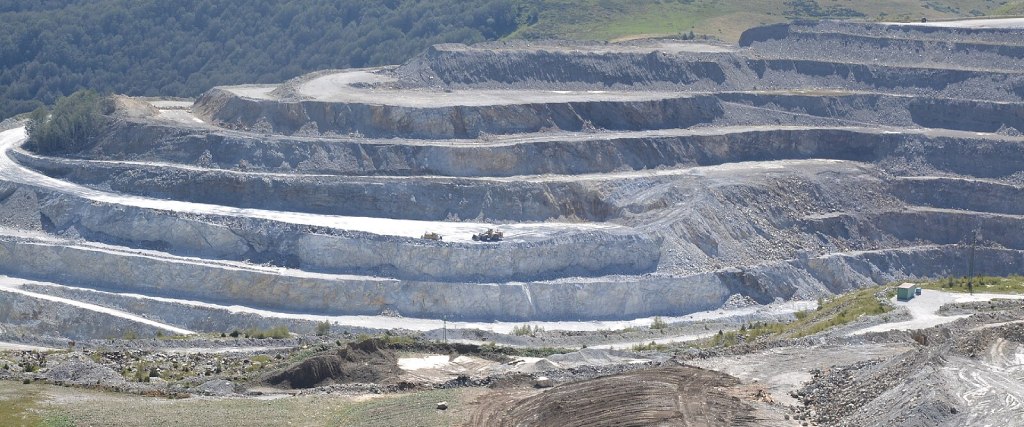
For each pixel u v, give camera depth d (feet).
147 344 520.01
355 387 428.56
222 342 525.75
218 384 435.12
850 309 558.97
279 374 442.50
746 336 551.59
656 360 463.42
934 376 386.73
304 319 606.96
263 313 616.39
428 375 453.17
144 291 647.15
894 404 375.86
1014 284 604.49
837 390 403.54
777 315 627.46
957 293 578.25
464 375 448.65
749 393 406.82
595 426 378.53
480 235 648.79
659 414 385.29
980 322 499.51
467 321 617.62
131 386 428.97
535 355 502.38
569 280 640.17
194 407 399.85
